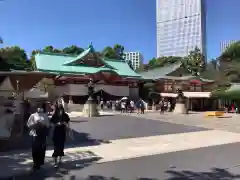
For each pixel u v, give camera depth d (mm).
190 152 9430
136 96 51656
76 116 25094
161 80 50562
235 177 6531
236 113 36031
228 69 43125
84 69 48594
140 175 6691
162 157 8648
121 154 9062
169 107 37719
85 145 10680
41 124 7305
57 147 7613
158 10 111625
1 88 14812
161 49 109438
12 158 8422
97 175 6703
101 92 46906
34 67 50250
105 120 21375
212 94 43156
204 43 102562
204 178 6449
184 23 103812
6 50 46594
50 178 6492
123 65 57719
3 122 10445
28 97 20172
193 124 18906
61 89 44344
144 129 15789
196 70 62906
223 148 10172
